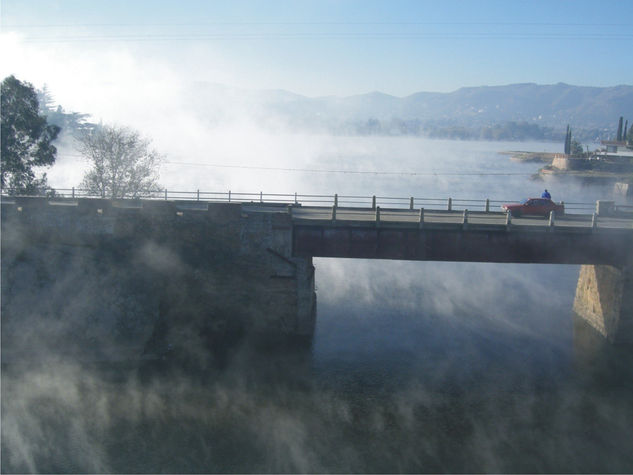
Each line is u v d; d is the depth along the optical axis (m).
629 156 151.88
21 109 45.84
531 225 33.38
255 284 34.09
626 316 34.00
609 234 33.09
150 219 33.81
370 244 33.69
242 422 25.81
